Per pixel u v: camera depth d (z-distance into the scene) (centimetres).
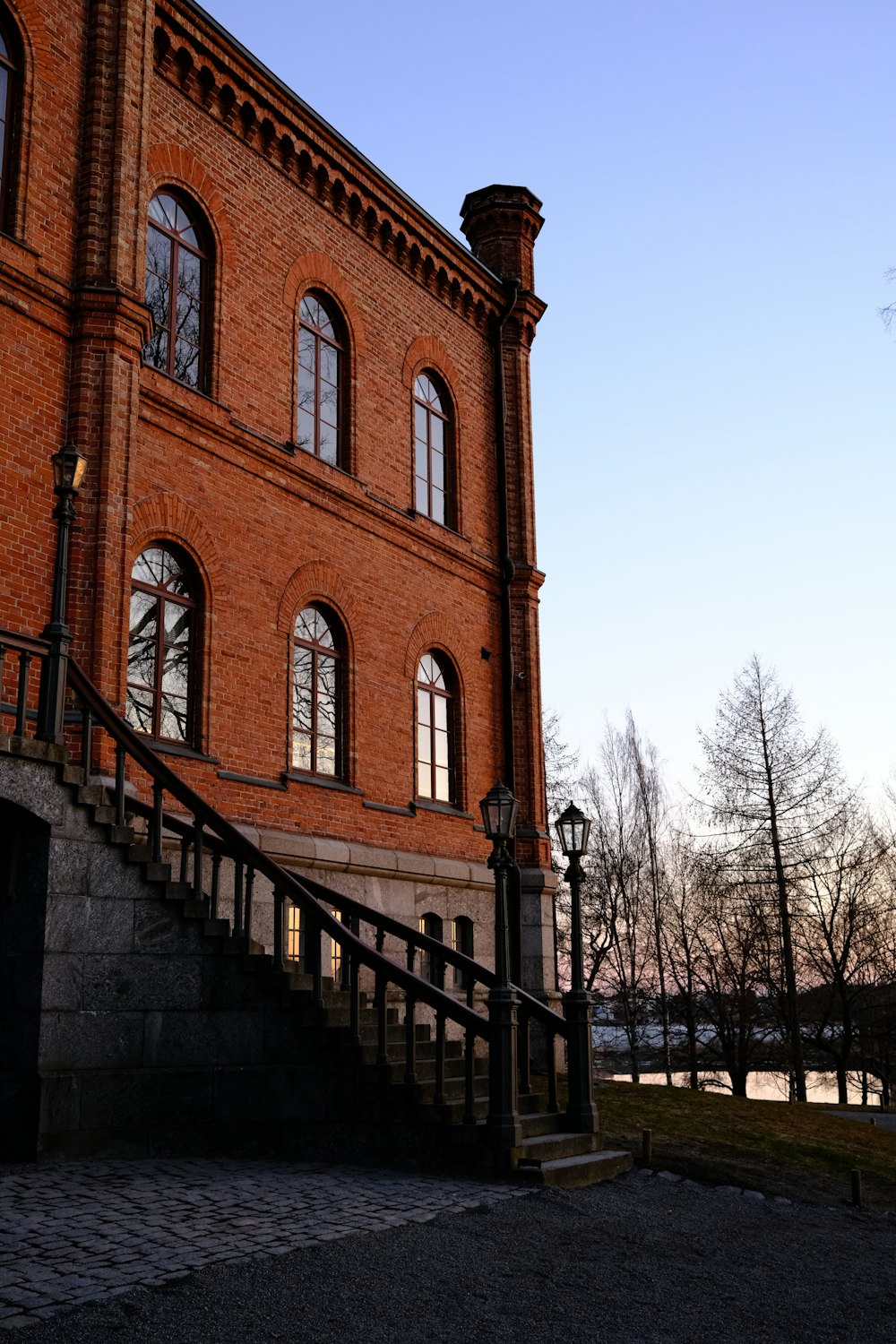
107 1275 638
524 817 2084
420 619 1936
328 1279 676
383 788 1786
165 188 1575
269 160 1750
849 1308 792
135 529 1420
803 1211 1167
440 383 2122
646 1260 841
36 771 1013
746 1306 759
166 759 1397
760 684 3788
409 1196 907
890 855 4044
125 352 1354
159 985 1062
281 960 1105
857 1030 4025
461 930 1927
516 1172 1016
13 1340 540
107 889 1049
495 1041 1051
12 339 1288
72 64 1416
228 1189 880
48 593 1274
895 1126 2386
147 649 1432
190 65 1608
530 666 2155
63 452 1079
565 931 4250
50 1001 995
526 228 2341
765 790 3725
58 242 1360
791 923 3722
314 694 1702
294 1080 1078
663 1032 4084
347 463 1830
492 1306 682
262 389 1666
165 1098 1044
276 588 1625
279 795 1566
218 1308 609
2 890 1031
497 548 2192
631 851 4294
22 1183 862
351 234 1914
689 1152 1358
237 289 1655
